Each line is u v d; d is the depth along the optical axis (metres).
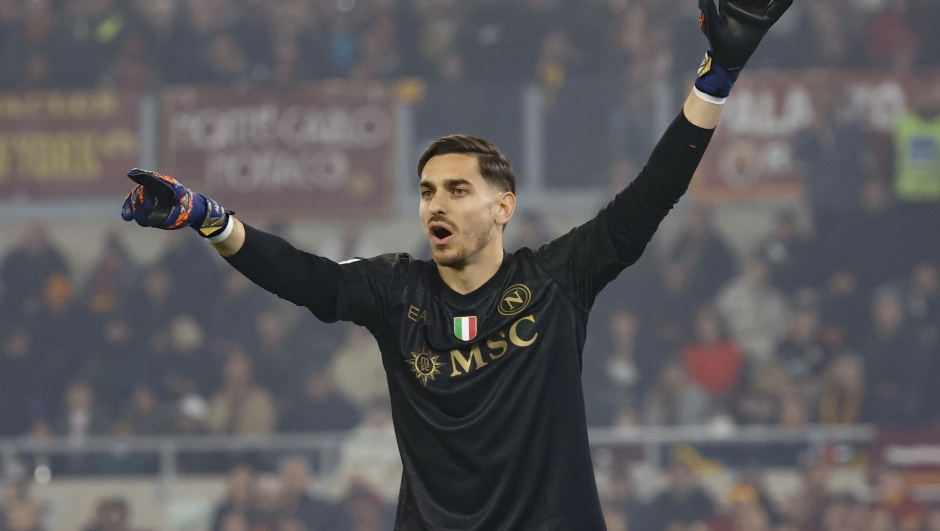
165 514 16.56
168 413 17.22
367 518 15.34
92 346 18.52
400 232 20.64
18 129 21.03
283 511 15.34
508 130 20.23
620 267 4.39
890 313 17.05
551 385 4.32
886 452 15.82
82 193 20.95
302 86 20.75
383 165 20.58
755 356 17.75
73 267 20.91
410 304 4.41
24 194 20.95
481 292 4.38
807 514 14.79
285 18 21.23
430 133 20.47
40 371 18.38
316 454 16.81
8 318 18.94
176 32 21.22
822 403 16.58
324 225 20.81
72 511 16.70
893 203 19.16
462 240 4.32
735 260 18.45
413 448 4.34
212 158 20.73
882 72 19.88
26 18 21.33
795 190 19.73
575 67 20.42
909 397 16.56
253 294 18.72
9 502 16.08
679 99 20.06
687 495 14.98
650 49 20.38
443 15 21.06
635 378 17.53
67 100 21.03
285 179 20.66
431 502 4.29
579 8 20.75
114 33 21.27
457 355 4.31
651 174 4.29
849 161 19.45
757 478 15.07
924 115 19.58
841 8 20.48
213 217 4.17
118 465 16.83
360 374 17.70
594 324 18.09
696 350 16.97
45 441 16.86
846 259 18.45
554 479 4.28
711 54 4.20
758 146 19.92
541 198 20.09
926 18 20.55
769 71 20.09
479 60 20.66
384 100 20.59
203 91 20.83
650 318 18.14
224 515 15.36
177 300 18.77
